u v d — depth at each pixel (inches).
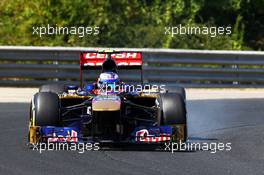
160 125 1421.0
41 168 1203.2
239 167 1245.1
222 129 1740.9
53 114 1387.8
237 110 2126.0
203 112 2071.9
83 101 1529.3
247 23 3865.7
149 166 1230.3
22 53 2701.8
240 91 2728.8
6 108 2060.8
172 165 1245.1
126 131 1487.5
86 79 2694.4
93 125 1374.3
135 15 3459.6
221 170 1212.5
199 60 2797.7
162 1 3732.8
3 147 1413.6
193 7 3644.2
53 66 2682.1
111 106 1348.4
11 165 1229.1
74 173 1162.6
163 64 2760.8
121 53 1587.1
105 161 1267.2
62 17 3235.7
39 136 1380.4
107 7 3331.7
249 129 1750.7
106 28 3275.1
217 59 2810.0
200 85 2770.7
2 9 3395.7
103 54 1584.6
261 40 3814.0
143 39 3324.3
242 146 1487.5
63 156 1312.7
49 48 2701.8
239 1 3762.3
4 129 1668.3
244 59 2827.3
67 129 1386.6
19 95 2412.6
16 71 2679.6
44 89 1653.5
